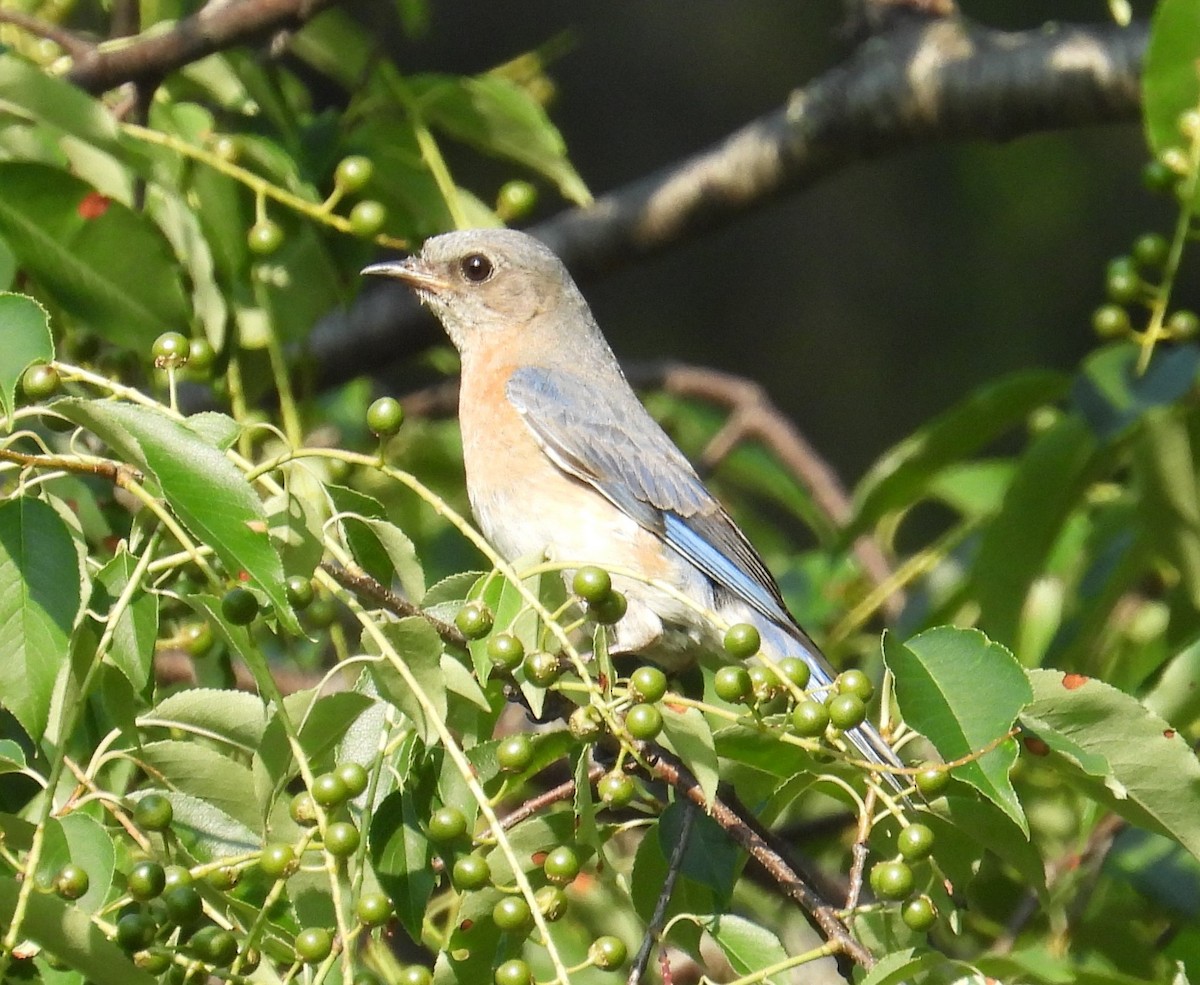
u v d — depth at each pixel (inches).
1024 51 511.8
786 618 484.4
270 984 268.7
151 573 286.7
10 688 262.2
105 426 266.1
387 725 292.5
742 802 349.7
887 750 316.8
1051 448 400.2
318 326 552.7
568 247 557.0
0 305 273.9
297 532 290.2
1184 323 410.6
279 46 436.8
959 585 431.5
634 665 478.3
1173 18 376.5
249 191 408.5
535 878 297.7
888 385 965.8
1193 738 373.4
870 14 535.2
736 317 986.1
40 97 347.3
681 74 1002.7
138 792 278.7
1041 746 290.2
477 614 290.4
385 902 270.7
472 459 507.8
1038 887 308.7
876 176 992.2
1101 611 412.2
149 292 375.9
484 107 426.9
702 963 313.0
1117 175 958.4
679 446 621.0
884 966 262.1
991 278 967.6
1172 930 403.5
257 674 262.1
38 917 234.7
